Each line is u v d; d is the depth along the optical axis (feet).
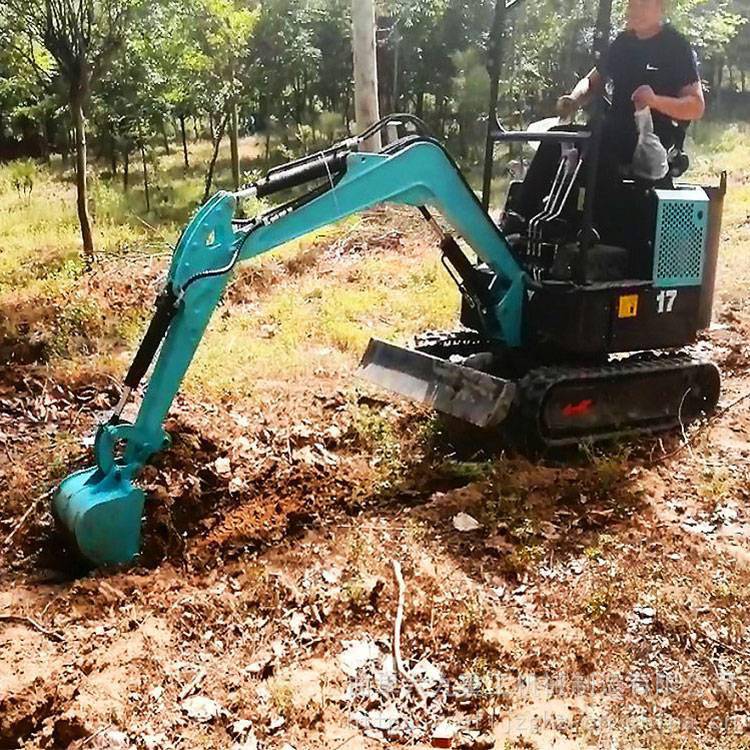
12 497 18.28
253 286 33.30
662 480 18.99
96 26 36.40
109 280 33.19
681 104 19.48
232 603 14.96
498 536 16.97
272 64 59.00
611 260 20.02
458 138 63.10
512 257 20.48
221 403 22.63
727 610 14.58
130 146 58.80
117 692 12.71
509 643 13.87
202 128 81.51
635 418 20.85
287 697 12.57
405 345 23.82
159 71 48.39
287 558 16.40
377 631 14.26
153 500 17.22
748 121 74.79
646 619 14.51
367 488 18.86
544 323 20.31
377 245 38.65
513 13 53.31
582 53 53.62
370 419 21.59
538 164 21.40
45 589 15.65
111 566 16.07
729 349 26.27
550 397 19.62
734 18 61.67
